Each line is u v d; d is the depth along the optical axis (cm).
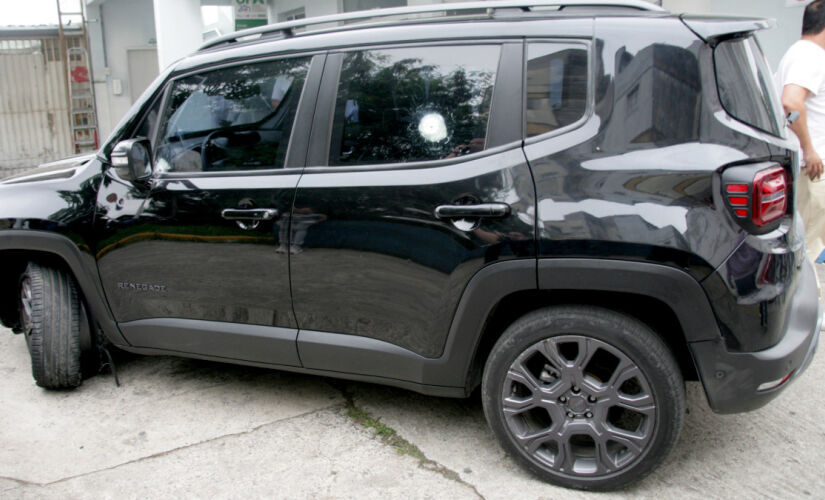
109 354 345
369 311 265
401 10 268
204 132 297
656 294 219
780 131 240
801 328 233
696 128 218
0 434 300
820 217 411
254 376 356
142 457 279
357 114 267
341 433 295
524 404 246
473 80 249
